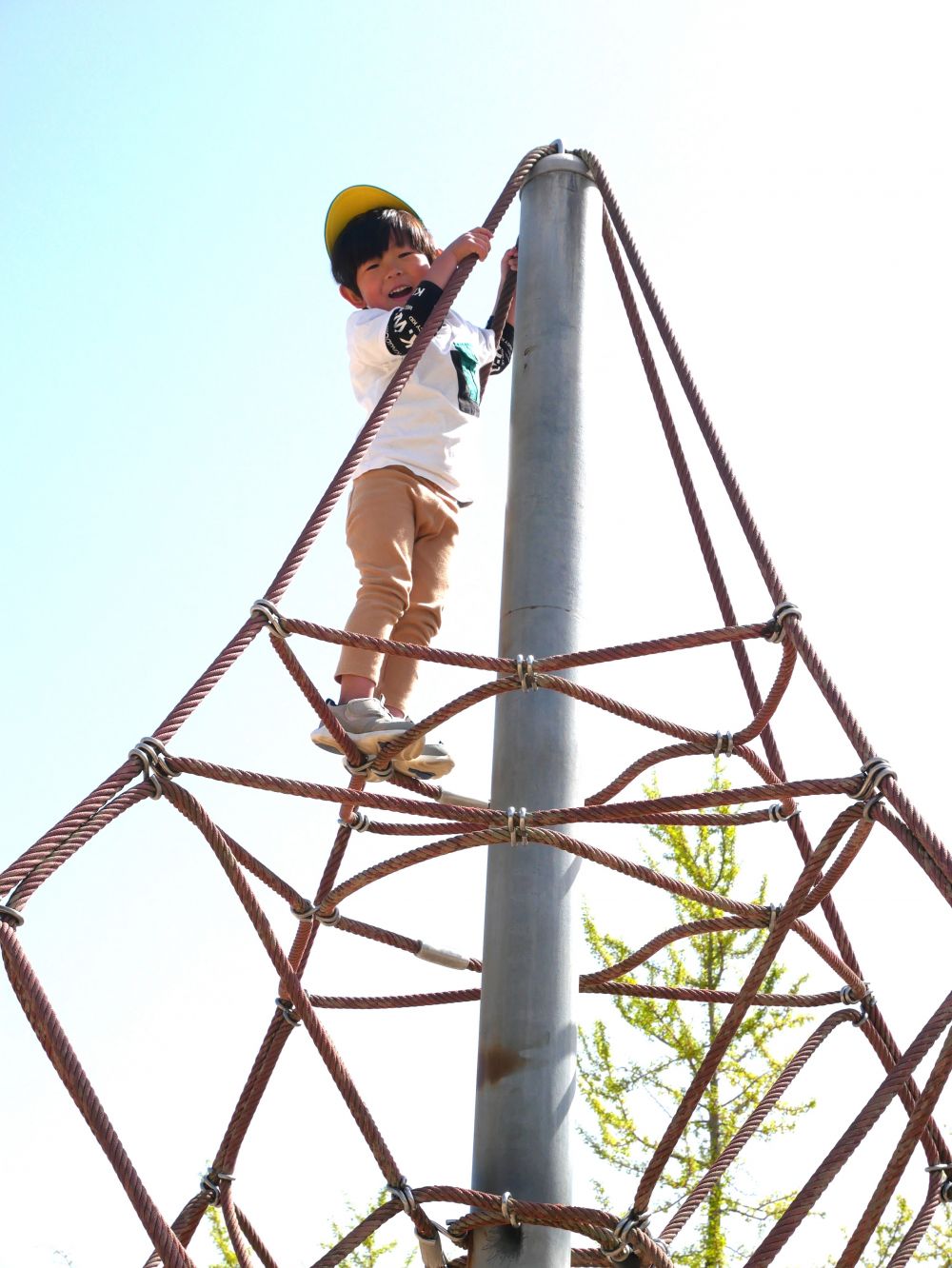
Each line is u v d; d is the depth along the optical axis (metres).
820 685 4.70
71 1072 3.35
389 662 5.54
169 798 4.07
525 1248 4.11
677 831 13.97
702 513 6.33
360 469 5.66
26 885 3.59
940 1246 12.55
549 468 5.36
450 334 5.98
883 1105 4.11
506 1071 4.39
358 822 6.08
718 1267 12.09
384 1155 4.18
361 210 6.49
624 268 6.46
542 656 5.04
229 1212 5.32
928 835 4.15
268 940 4.24
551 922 4.61
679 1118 4.72
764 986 13.58
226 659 4.38
